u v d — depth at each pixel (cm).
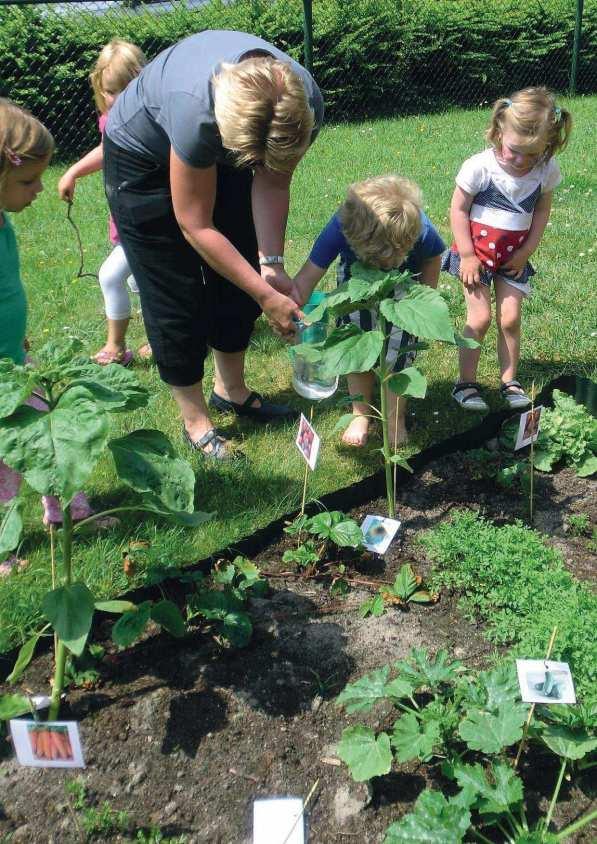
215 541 296
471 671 245
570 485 339
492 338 453
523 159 351
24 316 287
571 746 207
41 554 288
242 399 383
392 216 286
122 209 308
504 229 369
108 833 205
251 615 268
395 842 190
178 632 242
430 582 282
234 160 276
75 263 591
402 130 1129
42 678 244
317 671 248
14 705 213
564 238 601
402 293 307
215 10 1133
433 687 228
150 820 209
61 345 214
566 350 435
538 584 265
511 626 257
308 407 395
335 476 337
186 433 358
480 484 340
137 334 479
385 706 237
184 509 204
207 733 229
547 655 211
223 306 350
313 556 284
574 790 213
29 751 208
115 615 264
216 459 341
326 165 901
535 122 341
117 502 322
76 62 1047
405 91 1295
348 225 296
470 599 274
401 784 217
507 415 379
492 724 208
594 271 538
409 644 258
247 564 286
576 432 348
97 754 223
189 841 204
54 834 205
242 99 235
